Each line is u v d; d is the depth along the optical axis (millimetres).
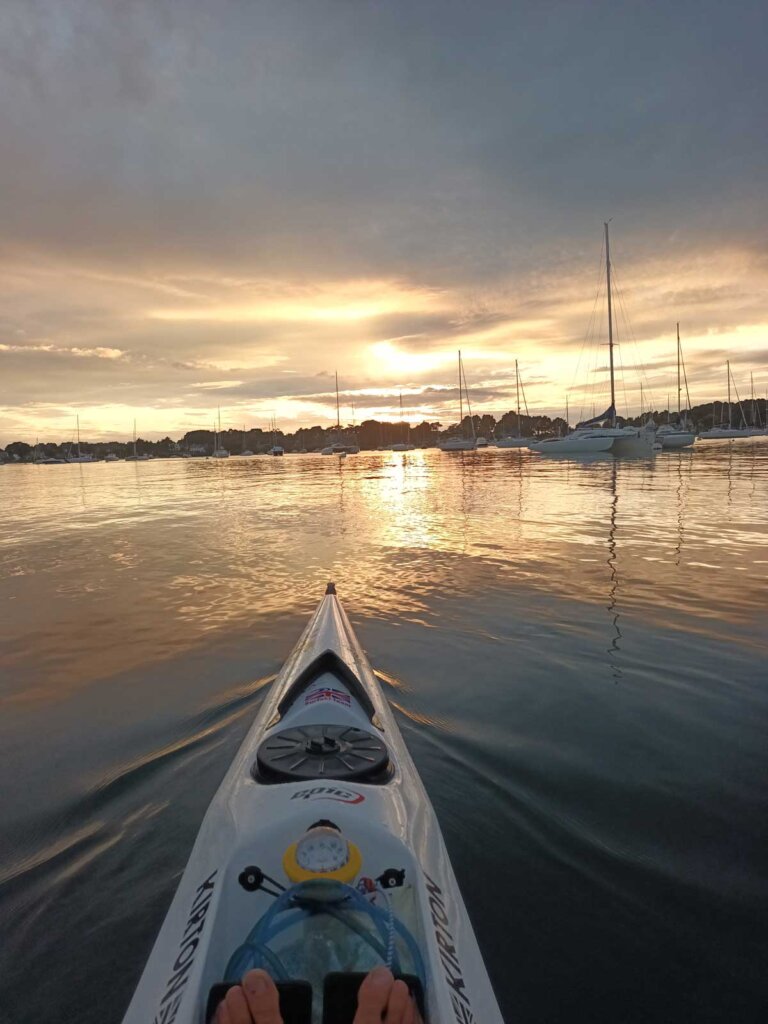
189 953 668
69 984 819
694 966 827
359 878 700
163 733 1492
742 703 1590
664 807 1170
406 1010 561
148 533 4598
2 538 4523
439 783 1251
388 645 2045
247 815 885
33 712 1629
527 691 1686
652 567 3008
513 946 861
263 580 2990
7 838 1112
